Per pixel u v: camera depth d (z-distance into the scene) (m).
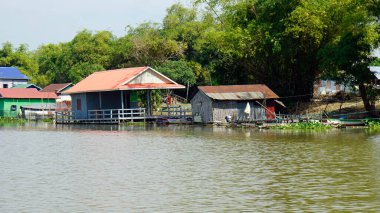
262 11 62.91
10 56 121.00
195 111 58.56
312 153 30.75
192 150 33.50
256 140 38.91
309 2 58.09
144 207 18.38
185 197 19.70
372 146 33.38
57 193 20.88
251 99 56.06
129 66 96.19
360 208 17.61
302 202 18.55
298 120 52.16
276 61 64.19
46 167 27.52
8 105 84.94
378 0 49.09
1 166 28.09
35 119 78.75
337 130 46.41
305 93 64.88
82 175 24.83
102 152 33.59
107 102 66.31
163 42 92.44
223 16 69.25
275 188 20.91
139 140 40.97
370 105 54.75
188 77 85.56
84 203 19.14
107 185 22.23
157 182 22.66
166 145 36.78
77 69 97.38
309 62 62.53
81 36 107.75
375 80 58.28
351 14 50.12
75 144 39.12
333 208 17.67
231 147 34.69
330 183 21.64
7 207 18.70
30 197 20.23
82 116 67.12
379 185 21.09
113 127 57.56
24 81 111.25
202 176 23.86
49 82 116.12
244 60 66.81
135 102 67.06
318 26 56.62
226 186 21.52
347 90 72.25
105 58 100.88
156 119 61.16
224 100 55.75
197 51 94.69
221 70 70.38
